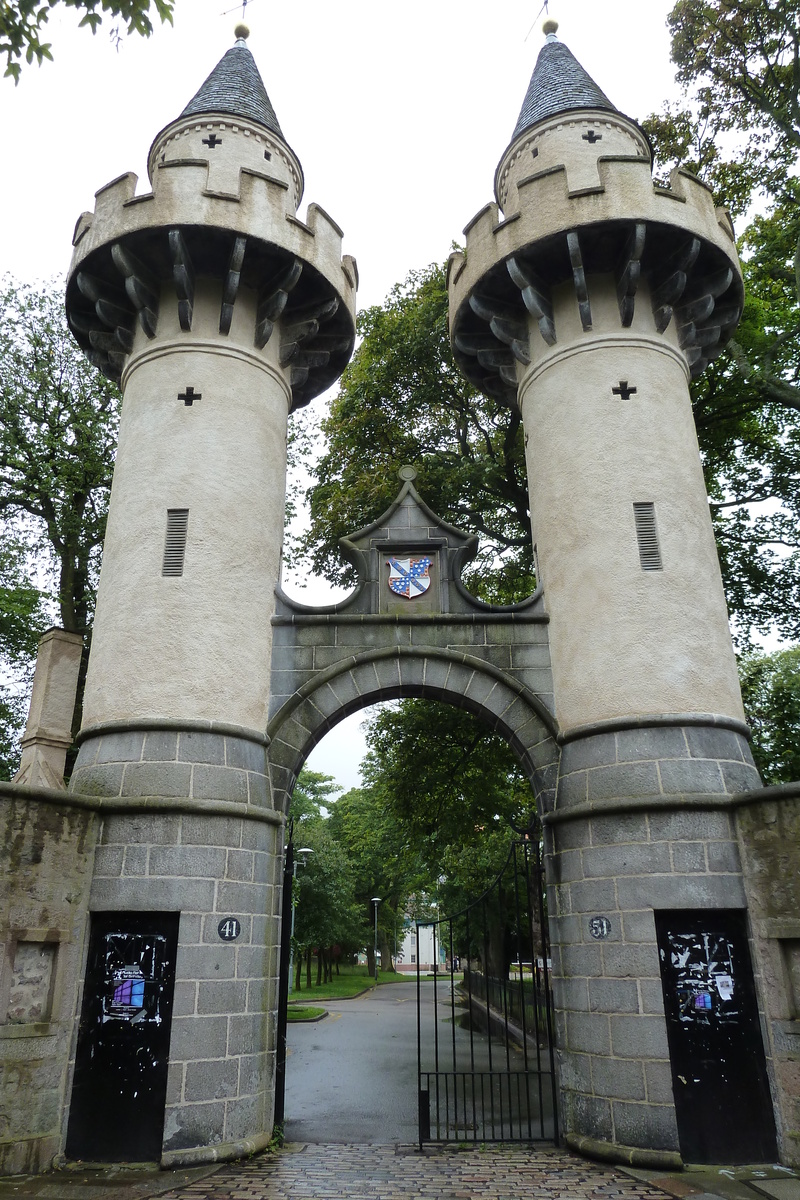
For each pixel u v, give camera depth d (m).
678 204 12.51
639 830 10.12
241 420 12.51
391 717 20.92
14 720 21.88
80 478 21.50
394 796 21.03
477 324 14.82
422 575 12.68
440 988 47.16
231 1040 9.80
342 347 14.96
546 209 12.61
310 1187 8.36
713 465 20.16
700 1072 9.30
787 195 18.55
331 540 21.27
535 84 16.69
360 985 48.09
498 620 12.29
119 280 13.04
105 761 10.54
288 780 11.55
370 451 22.06
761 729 20.02
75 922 9.67
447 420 22.31
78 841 9.86
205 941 9.87
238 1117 9.70
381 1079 15.98
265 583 12.25
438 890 33.00
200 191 12.30
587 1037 9.99
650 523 11.66
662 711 10.66
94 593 22.09
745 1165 8.95
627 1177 8.70
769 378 16.67
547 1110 13.16
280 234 12.74
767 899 9.57
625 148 15.02
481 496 21.84
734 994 9.50
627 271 12.22
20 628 21.66
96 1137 9.14
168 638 11.06
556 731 11.63
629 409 12.23
